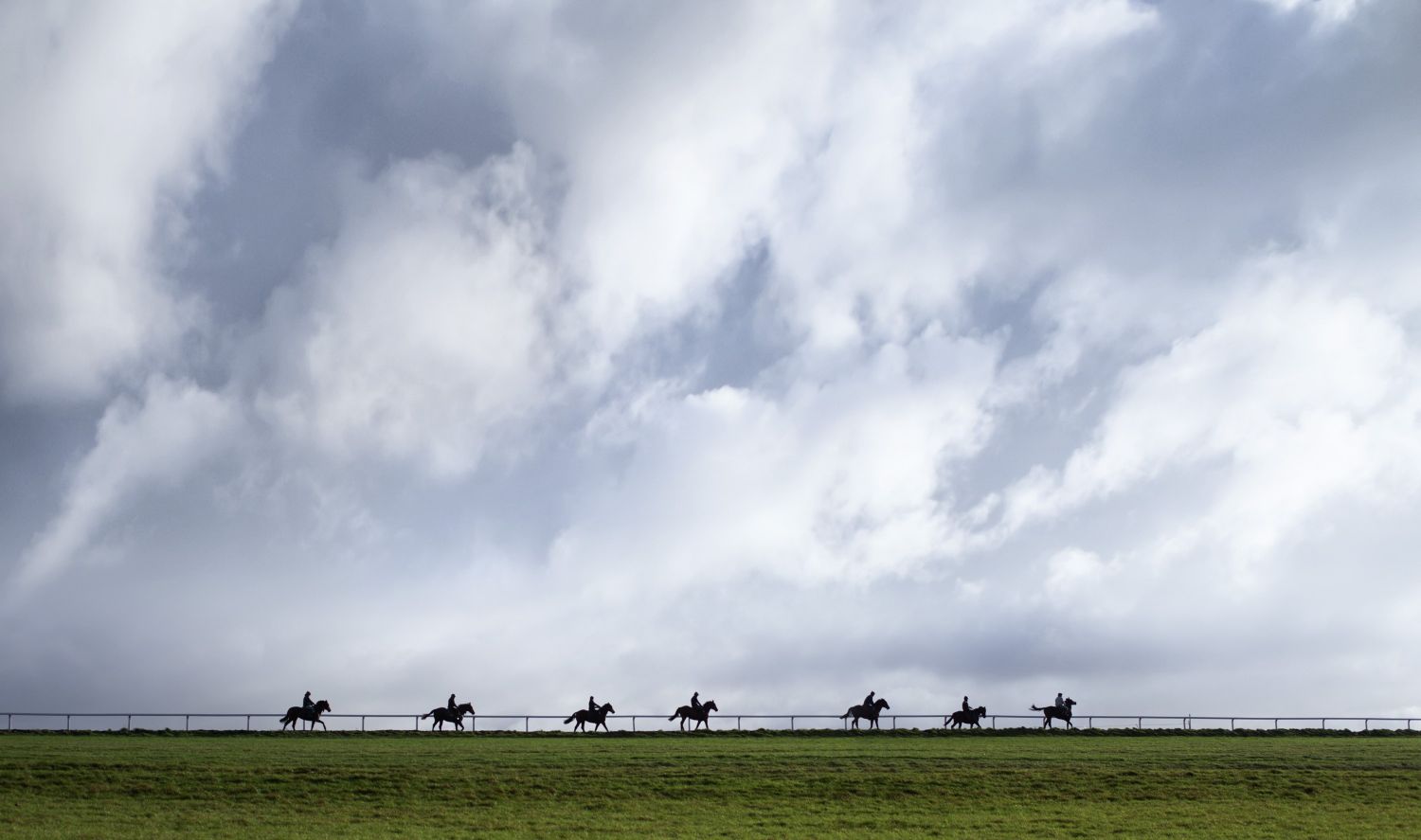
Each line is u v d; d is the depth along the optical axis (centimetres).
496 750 7356
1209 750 7606
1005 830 5091
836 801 5681
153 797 5550
